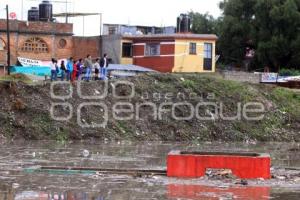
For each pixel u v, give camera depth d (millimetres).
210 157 26297
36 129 44750
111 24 76125
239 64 85688
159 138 48500
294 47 78500
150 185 24188
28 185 23359
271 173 28078
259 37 81312
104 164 30594
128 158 33938
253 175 26281
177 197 21641
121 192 22453
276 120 55062
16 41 64625
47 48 66438
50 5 69875
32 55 65625
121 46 69812
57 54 67125
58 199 20734
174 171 26422
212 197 21797
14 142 41938
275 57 80312
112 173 27125
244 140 51344
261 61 81312
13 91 46406
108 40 70500
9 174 26141
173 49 67688
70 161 31531
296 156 38656
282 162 34594
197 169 26281
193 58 68625
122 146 41938
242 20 84125
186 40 68312
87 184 24062
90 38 70250
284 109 56719
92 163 30891
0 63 63531
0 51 63844
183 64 68188
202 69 69062
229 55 86375
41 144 41219
